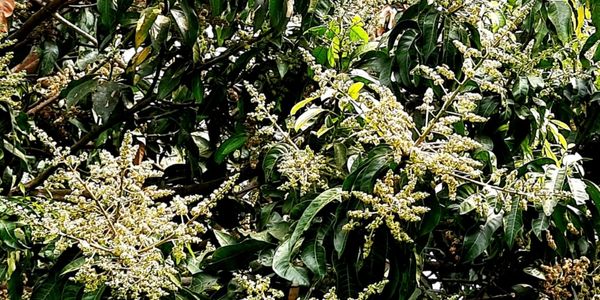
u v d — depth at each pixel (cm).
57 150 181
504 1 244
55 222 177
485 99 233
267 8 216
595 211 218
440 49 231
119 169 180
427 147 191
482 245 213
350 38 241
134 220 181
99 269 191
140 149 260
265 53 252
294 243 191
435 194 193
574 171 226
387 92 189
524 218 223
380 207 186
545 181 199
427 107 194
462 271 263
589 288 237
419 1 230
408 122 189
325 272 194
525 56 236
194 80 237
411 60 233
